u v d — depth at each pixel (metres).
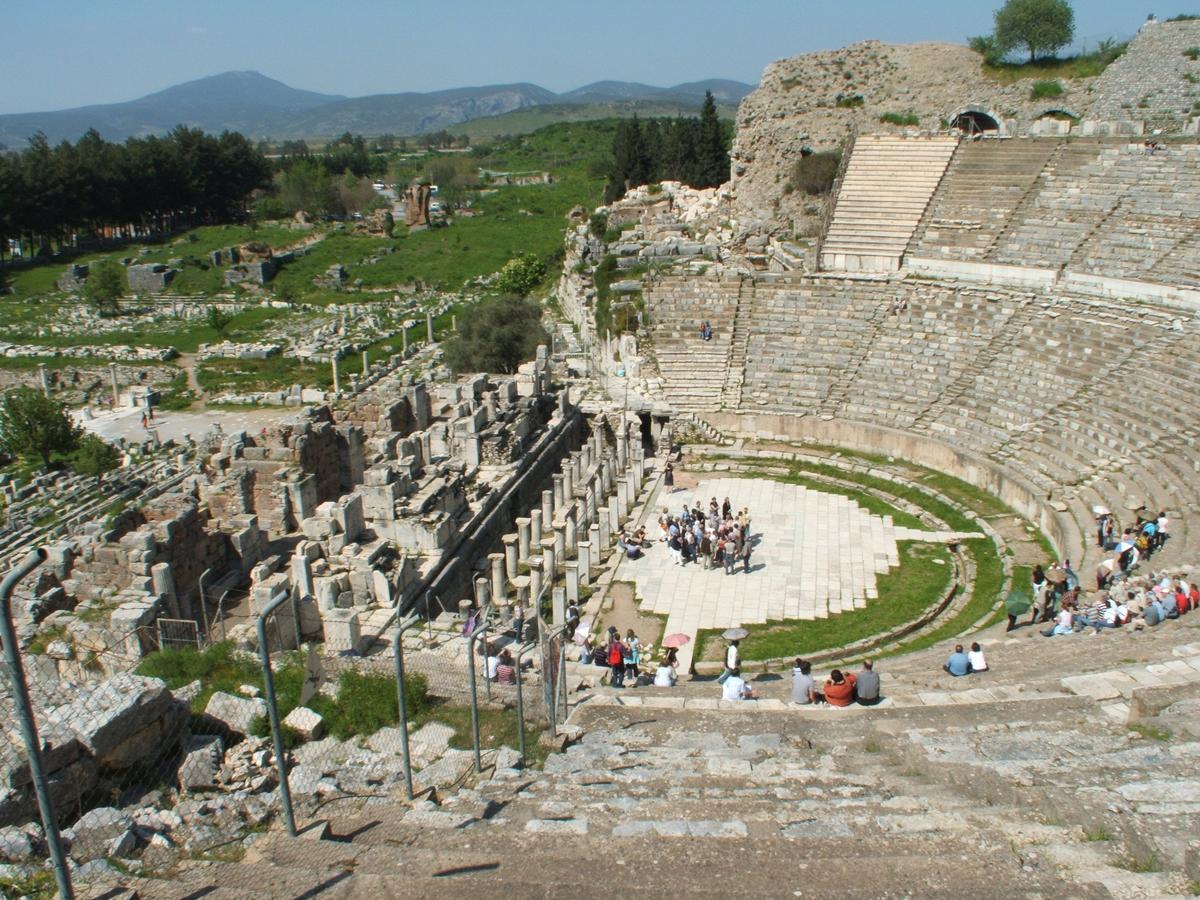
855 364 48.84
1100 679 18.02
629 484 41.09
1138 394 38.66
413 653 23.58
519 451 41.38
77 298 110.00
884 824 11.66
